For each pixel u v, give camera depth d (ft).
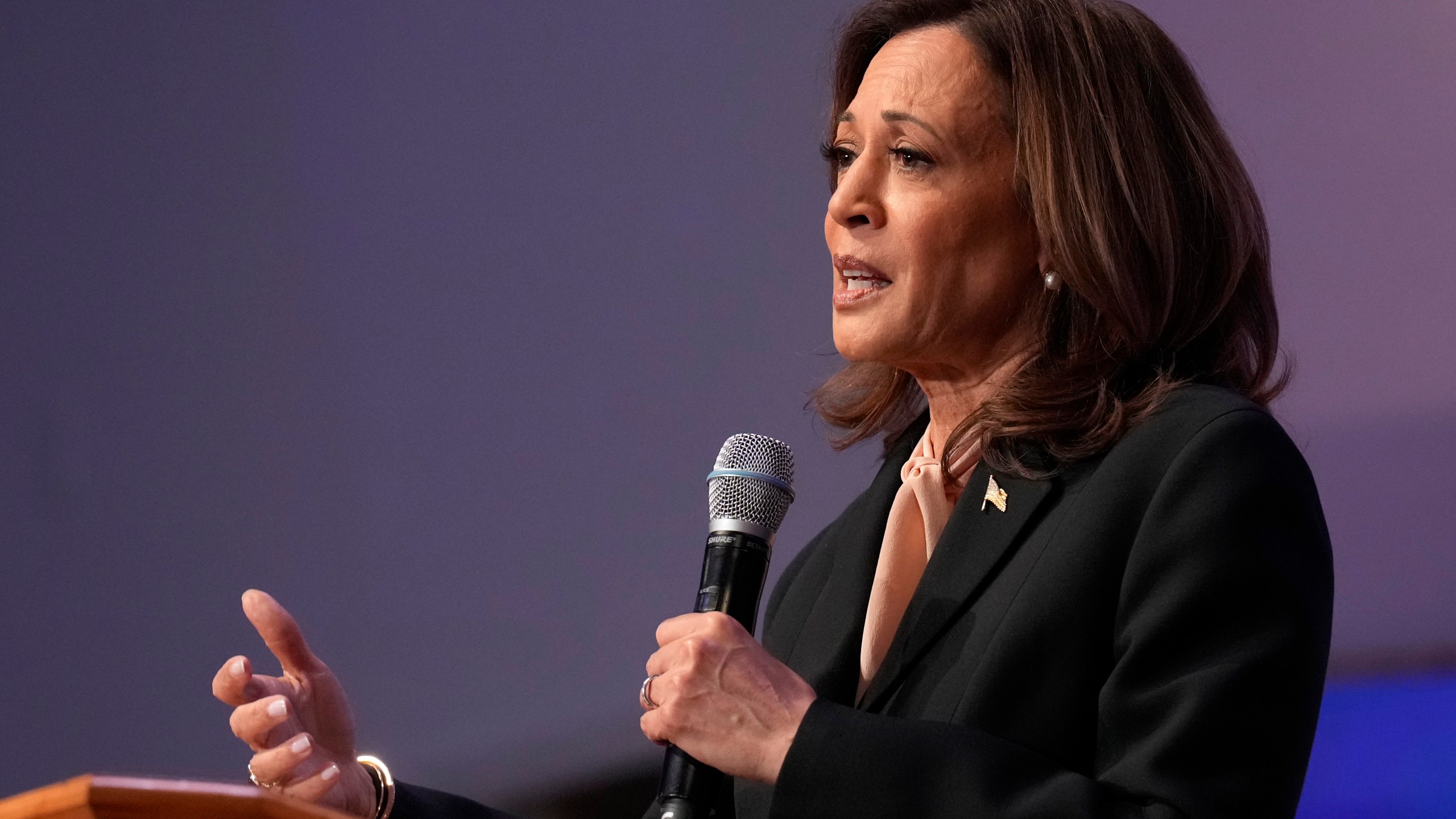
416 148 43.37
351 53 43.83
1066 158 19.48
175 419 43.96
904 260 19.99
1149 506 17.71
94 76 44.96
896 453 22.62
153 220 44.55
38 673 43.60
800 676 20.06
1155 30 20.76
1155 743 16.20
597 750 40.06
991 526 19.08
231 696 19.26
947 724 16.89
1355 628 34.09
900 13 21.59
